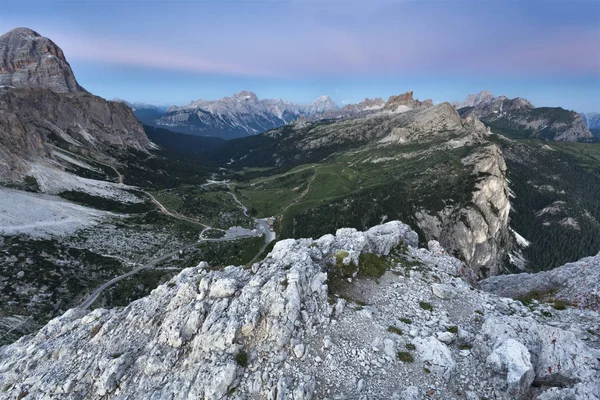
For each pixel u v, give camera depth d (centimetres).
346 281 3394
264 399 2227
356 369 2375
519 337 2464
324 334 2652
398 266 3803
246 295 2870
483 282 4856
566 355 2191
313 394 2211
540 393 2062
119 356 2844
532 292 3941
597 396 1838
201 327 2767
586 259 4056
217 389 2247
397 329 2756
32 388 2917
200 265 3862
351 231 4647
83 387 2756
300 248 3762
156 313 3225
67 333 3784
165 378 2536
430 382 2256
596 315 2920
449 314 3036
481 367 2342
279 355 2453
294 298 2745
